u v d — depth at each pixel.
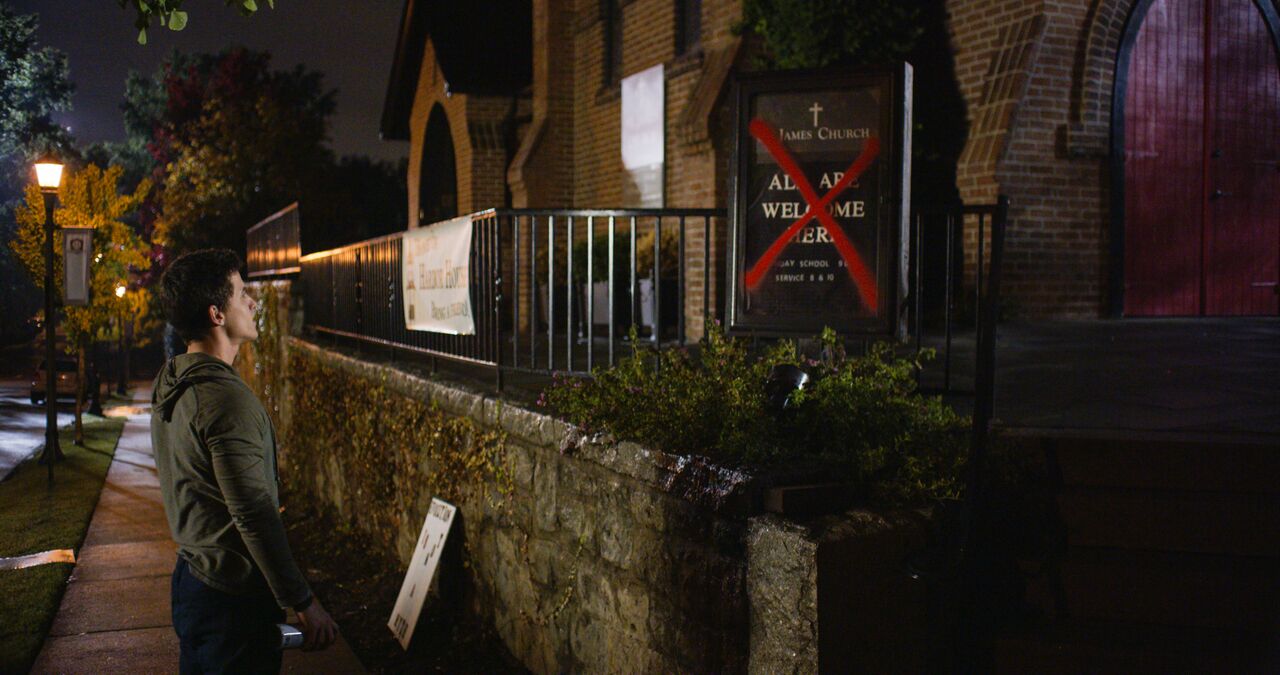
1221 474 3.75
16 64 33.97
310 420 9.52
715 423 3.64
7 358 46.72
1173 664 3.10
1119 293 9.54
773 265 4.73
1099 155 9.31
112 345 47.66
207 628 2.85
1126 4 9.31
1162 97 9.66
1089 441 3.87
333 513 8.72
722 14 10.50
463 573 5.71
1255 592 3.28
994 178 8.91
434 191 20.53
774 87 4.68
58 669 5.07
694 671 3.36
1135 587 3.38
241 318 3.07
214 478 2.82
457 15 17.30
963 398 5.03
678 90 11.65
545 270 14.95
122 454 14.70
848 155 4.61
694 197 10.56
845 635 2.85
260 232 14.56
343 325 8.94
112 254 17.70
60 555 7.66
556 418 4.41
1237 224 10.09
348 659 5.31
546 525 4.57
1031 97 9.05
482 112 16.52
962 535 2.95
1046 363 6.24
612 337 4.85
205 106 30.34
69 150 37.28
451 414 5.78
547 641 4.62
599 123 14.23
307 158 30.00
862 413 3.55
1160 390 5.18
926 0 10.13
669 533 3.53
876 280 4.58
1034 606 3.48
